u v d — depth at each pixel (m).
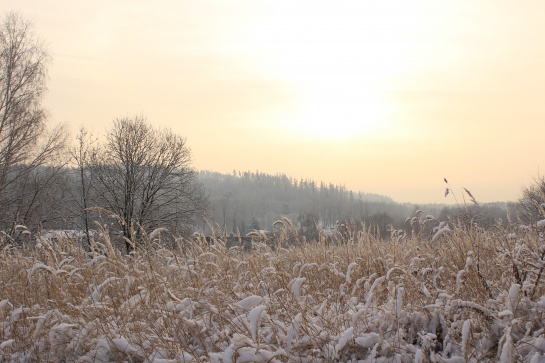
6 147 25.88
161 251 7.08
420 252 6.31
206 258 6.73
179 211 32.09
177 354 4.39
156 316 5.28
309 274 6.24
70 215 28.20
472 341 4.08
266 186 145.12
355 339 4.28
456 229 6.32
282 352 3.99
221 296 5.47
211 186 136.50
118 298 5.75
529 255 4.93
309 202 126.06
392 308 4.66
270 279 6.05
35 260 7.33
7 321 5.83
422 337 4.14
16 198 25.53
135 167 33.12
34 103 27.27
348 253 6.95
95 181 32.50
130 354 4.76
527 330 4.02
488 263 5.62
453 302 4.21
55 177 28.80
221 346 4.62
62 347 5.25
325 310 5.02
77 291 6.12
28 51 27.33
